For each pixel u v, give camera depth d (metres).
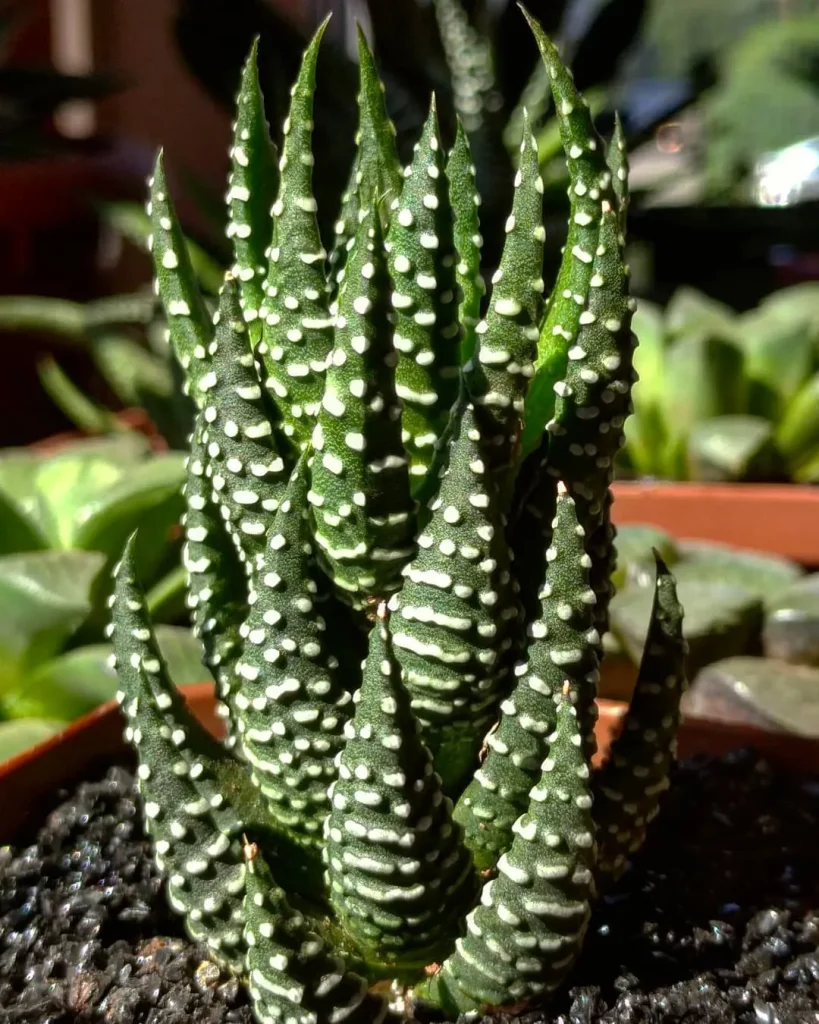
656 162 0.64
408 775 0.11
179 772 0.12
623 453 0.33
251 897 0.11
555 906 0.12
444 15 0.39
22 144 0.38
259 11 0.37
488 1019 0.12
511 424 0.11
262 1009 0.12
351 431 0.11
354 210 0.13
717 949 0.13
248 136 0.12
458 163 0.12
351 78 0.36
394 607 0.12
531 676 0.12
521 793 0.12
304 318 0.12
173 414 0.32
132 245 0.45
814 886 0.15
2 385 0.38
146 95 0.49
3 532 0.22
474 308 0.12
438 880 0.12
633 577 0.24
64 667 0.20
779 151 0.58
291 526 0.12
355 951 0.13
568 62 0.41
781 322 0.32
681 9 0.63
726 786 0.16
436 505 0.11
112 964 0.13
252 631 0.12
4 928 0.14
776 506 0.28
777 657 0.22
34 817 0.16
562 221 0.37
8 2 0.44
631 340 0.12
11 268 0.38
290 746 0.12
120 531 0.21
